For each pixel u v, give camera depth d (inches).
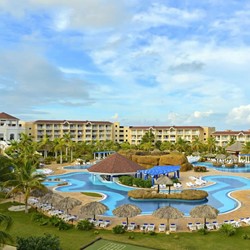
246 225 1090.7
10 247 758.5
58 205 1144.2
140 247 875.4
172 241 924.0
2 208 1331.2
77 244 893.8
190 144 4766.2
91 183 2085.4
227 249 856.9
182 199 1529.3
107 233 1003.9
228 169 2901.1
